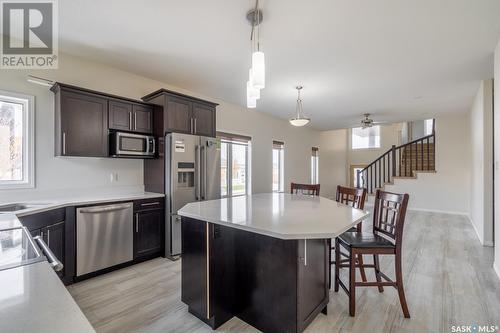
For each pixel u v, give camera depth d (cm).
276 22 233
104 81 329
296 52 292
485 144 390
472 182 541
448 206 660
